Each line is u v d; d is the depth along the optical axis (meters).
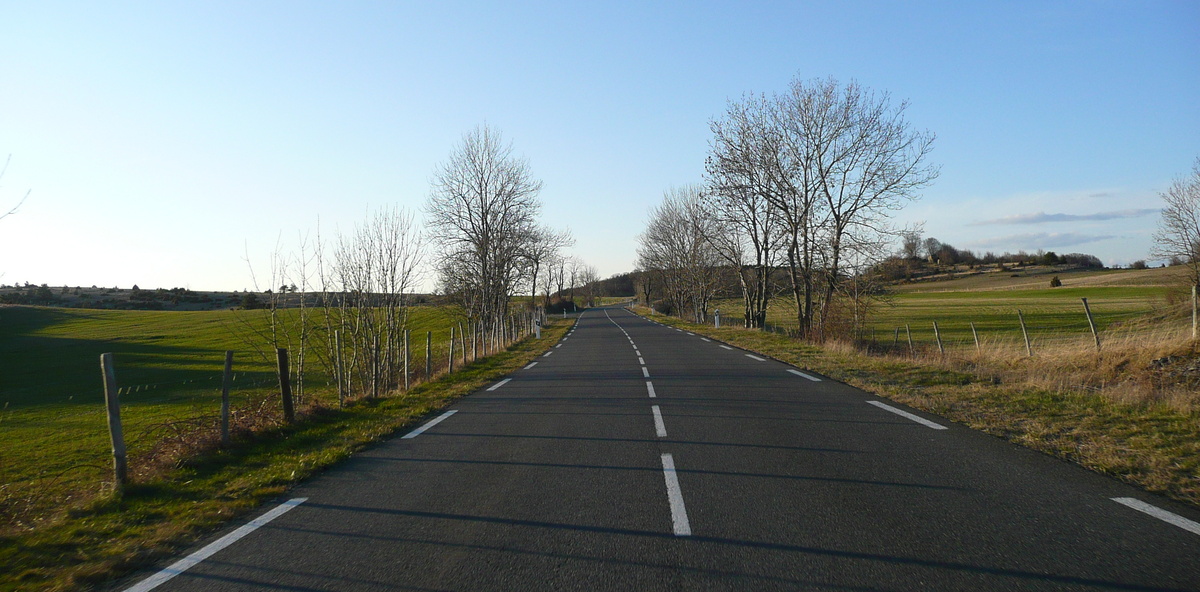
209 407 18.31
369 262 13.96
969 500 5.11
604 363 18.83
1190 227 27.33
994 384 11.09
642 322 56.62
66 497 6.93
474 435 8.46
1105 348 14.09
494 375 16.34
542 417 9.69
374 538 4.73
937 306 59.25
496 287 31.05
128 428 15.55
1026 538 4.29
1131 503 4.92
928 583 3.66
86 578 4.20
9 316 58.25
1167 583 3.58
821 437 7.58
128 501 6.02
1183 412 7.52
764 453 6.89
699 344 25.69
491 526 4.88
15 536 5.16
